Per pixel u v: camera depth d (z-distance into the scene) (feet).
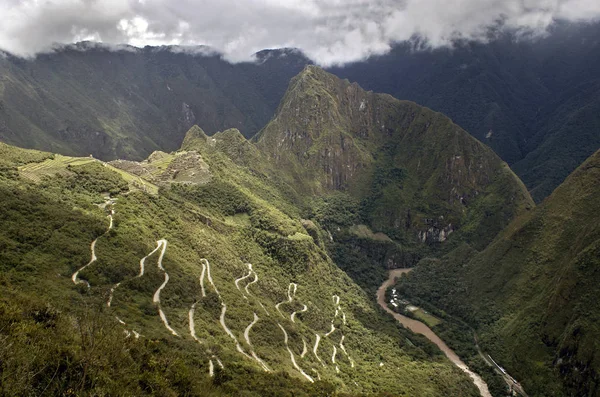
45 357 114.83
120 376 126.11
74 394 108.99
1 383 100.83
